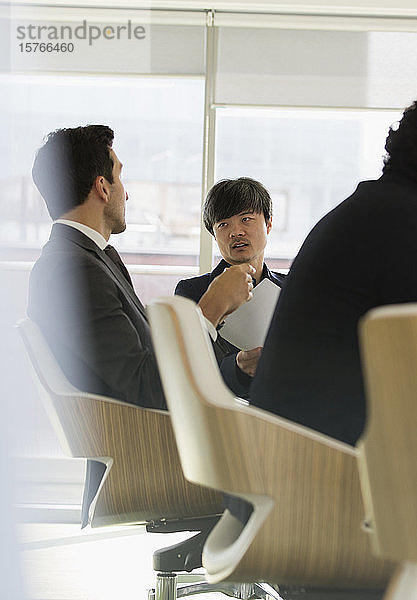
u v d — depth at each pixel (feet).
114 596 12.03
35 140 17.75
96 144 9.67
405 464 3.24
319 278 5.68
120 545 15.26
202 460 4.86
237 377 9.26
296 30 17.44
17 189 17.53
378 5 17.21
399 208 5.75
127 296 8.96
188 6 17.30
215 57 17.49
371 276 5.58
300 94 17.53
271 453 4.82
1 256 4.75
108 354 8.25
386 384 3.21
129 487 7.54
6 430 4.41
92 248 9.12
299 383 5.59
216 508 7.61
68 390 7.60
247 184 11.19
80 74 17.75
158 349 5.04
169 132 18.01
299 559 4.89
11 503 4.43
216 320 9.07
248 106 17.56
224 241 11.18
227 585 9.20
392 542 3.36
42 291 8.43
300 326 5.65
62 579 12.92
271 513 4.83
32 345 7.73
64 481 17.46
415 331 3.10
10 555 4.42
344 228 5.77
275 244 18.39
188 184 18.19
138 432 7.55
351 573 4.96
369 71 17.46
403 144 6.15
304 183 18.16
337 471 4.87
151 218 18.25
